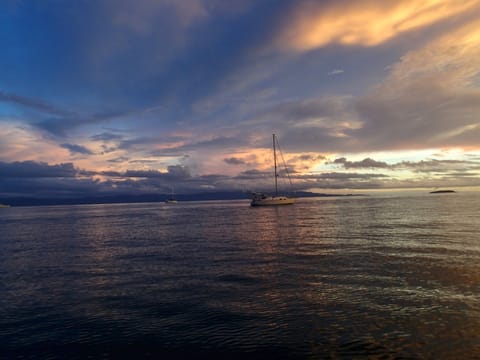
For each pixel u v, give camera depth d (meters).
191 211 125.12
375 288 16.28
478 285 16.27
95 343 11.41
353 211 87.56
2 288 19.00
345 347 10.48
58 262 26.94
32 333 12.36
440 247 27.31
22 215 131.62
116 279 20.27
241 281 18.61
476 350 10.04
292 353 10.27
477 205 106.19
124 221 78.25
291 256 25.73
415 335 11.10
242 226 54.31
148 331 12.17
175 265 23.94
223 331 11.93
